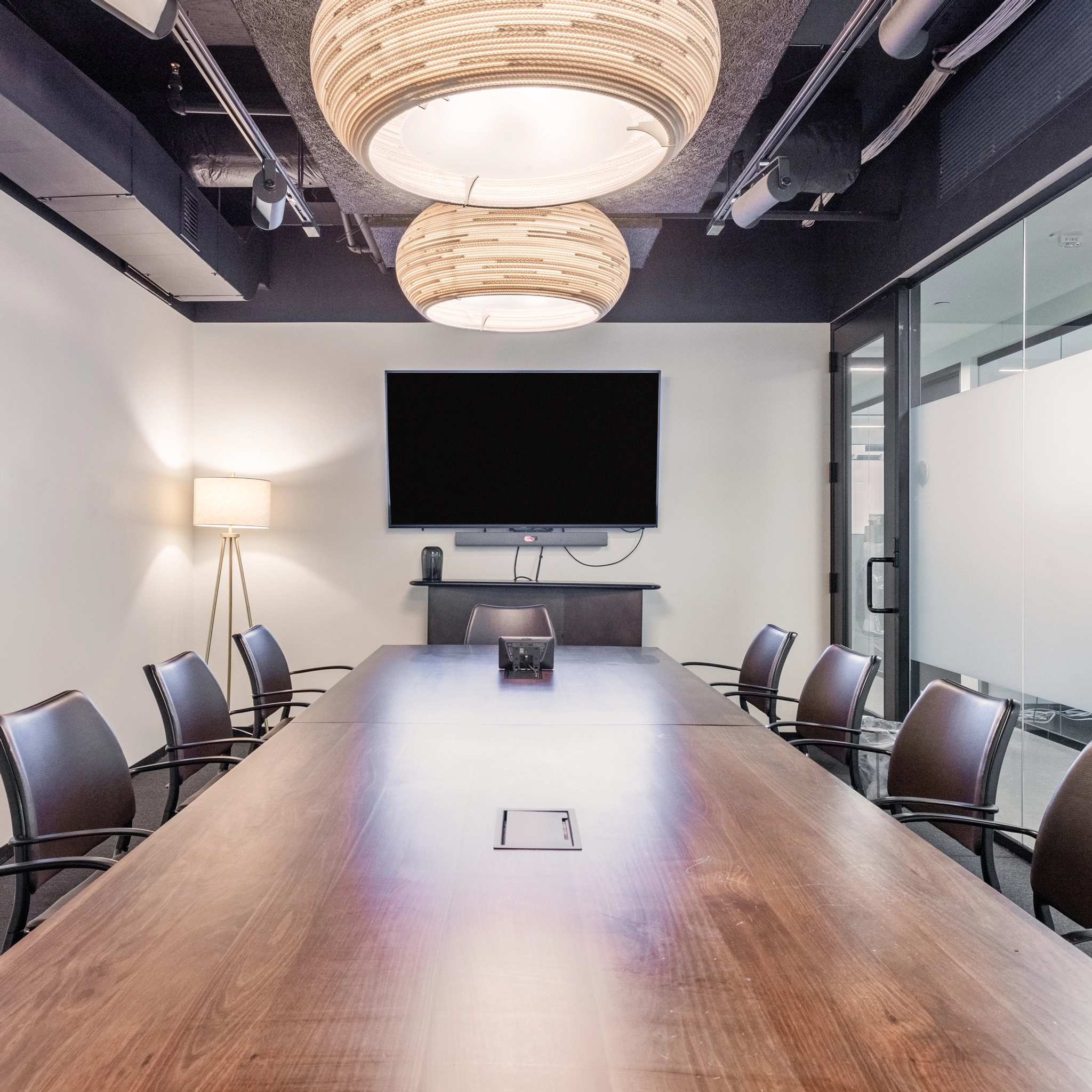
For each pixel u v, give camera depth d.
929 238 4.21
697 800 1.80
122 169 3.59
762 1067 0.89
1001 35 3.54
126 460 4.69
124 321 4.66
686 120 1.59
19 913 1.76
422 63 1.42
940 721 2.27
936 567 4.33
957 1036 0.94
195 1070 0.87
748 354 5.68
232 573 5.53
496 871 1.41
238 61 3.88
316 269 5.64
